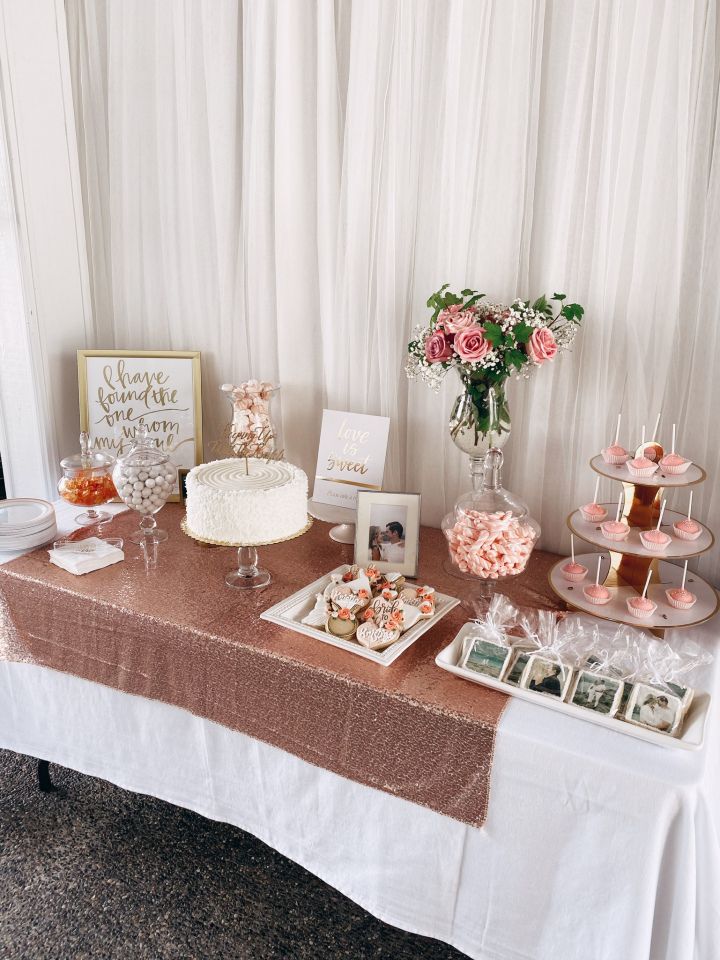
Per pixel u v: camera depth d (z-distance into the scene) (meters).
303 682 1.41
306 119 1.94
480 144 1.71
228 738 1.59
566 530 1.87
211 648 1.50
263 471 1.64
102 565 1.78
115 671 1.67
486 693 1.33
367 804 1.44
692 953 1.18
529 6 1.58
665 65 1.50
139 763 1.74
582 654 1.38
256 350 2.19
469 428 1.72
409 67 1.76
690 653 1.42
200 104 2.06
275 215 2.02
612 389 1.73
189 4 1.98
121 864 1.81
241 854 1.85
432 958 1.60
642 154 1.57
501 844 1.29
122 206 2.27
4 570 1.76
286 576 1.76
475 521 1.50
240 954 1.59
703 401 1.63
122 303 2.38
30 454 2.38
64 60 2.19
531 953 1.31
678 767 1.15
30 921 1.65
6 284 2.22
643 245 1.61
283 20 1.86
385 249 1.89
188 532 1.59
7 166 2.11
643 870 1.16
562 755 1.19
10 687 1.86
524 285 1.77
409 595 1.60
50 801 2.01
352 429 1.94
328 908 1.71
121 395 2.27
